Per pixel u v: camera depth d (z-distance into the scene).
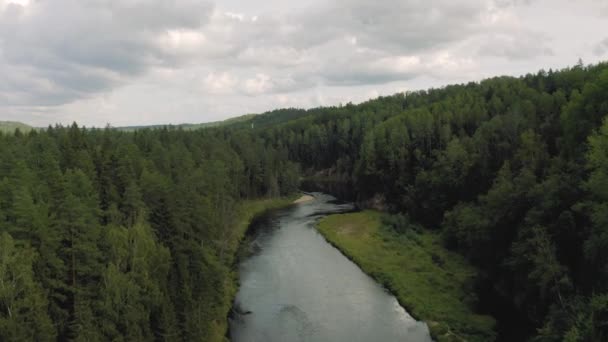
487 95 150.25
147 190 57.50
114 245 42.44
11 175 48.19
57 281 38.56
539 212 50.09
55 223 40.53
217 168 99.00
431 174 101.62
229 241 87.62
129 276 41.91
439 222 95.50
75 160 61.28
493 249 61.69
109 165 63.22
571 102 55.41
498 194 60.44
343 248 86.25
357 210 128.25
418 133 123.88
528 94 125.00
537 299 48.47
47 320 34.75
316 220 116.38
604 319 35.25
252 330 53.81
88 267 40.56
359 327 53.91
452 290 62.44
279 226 109.88
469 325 51.16
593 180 39.59
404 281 66.38
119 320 39.03
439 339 48.88
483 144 91.12
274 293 65.38
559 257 46.78
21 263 34.59
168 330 42.59
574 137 53.69
